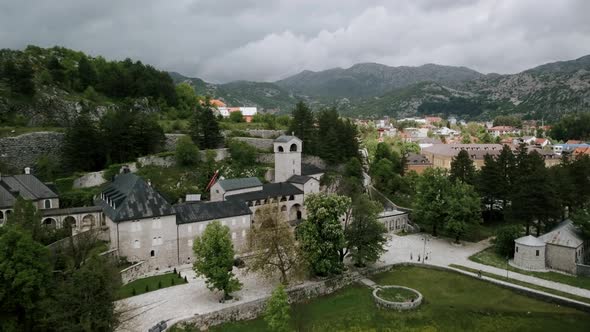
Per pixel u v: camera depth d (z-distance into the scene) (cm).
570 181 10581
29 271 5284
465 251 9800
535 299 7288
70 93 14925
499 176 11650
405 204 13275
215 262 6769
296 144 12469
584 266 8062
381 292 7662
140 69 18038
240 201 9562
